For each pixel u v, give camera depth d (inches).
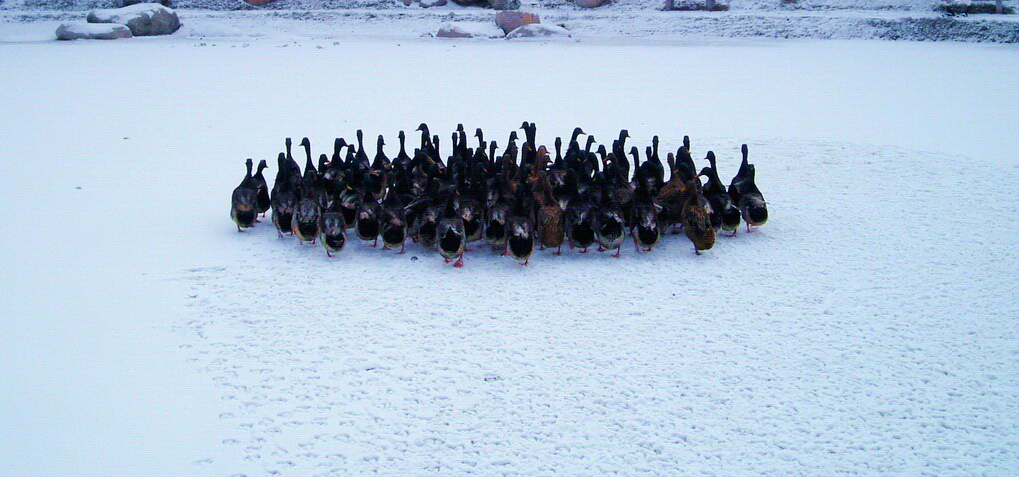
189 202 522.3
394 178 457.4
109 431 255.6
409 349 310.0
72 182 571.5
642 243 419.8
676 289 371.9
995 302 353.7
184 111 892.0
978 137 737.0
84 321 332.5
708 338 320.2
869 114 881.5
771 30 1927.9
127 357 301.7
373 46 1727.4
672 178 447.8
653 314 343.0
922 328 328.8
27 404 269.4
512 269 400.2
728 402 274.2
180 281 378.6
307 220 419.2
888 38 1860.2
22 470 235.0
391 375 290.5
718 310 347.3
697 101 979.9
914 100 991.6
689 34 1946.4
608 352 308.3
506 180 431.5
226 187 562.6
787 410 269.6
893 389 282.0
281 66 1347.2
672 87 1111.6
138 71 1264.8
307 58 1476.4
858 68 1346.0
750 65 1393.9
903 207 502.9
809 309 347.9
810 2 2183.8
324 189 451.8
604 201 413.1
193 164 634.2
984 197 521.7
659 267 402.9
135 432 255.1
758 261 410.0
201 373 291.1
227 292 365.4
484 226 438.3
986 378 289.0
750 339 319.6
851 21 1926.7
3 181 571.5
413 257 418.6
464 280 383.6
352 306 350.0
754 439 253.6
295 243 441.4
